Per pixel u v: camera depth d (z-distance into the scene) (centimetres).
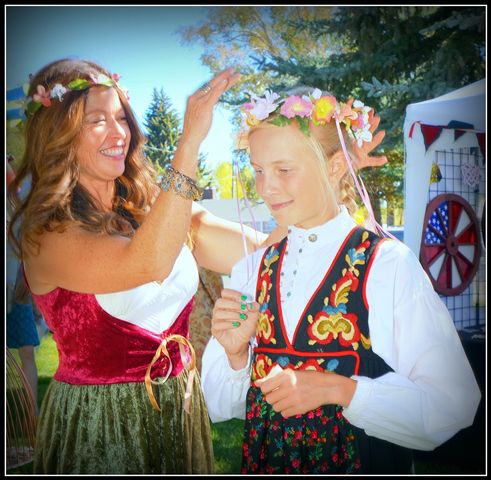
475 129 365
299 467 128
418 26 560
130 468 156
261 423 135
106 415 157
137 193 184
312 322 131
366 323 128
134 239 147
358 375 126
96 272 151
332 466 126
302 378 122
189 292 175
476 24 471
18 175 170
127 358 159
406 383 120
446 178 367
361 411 118
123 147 170
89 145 162
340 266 133
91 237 153
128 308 158
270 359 135
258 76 878
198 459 172
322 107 129
